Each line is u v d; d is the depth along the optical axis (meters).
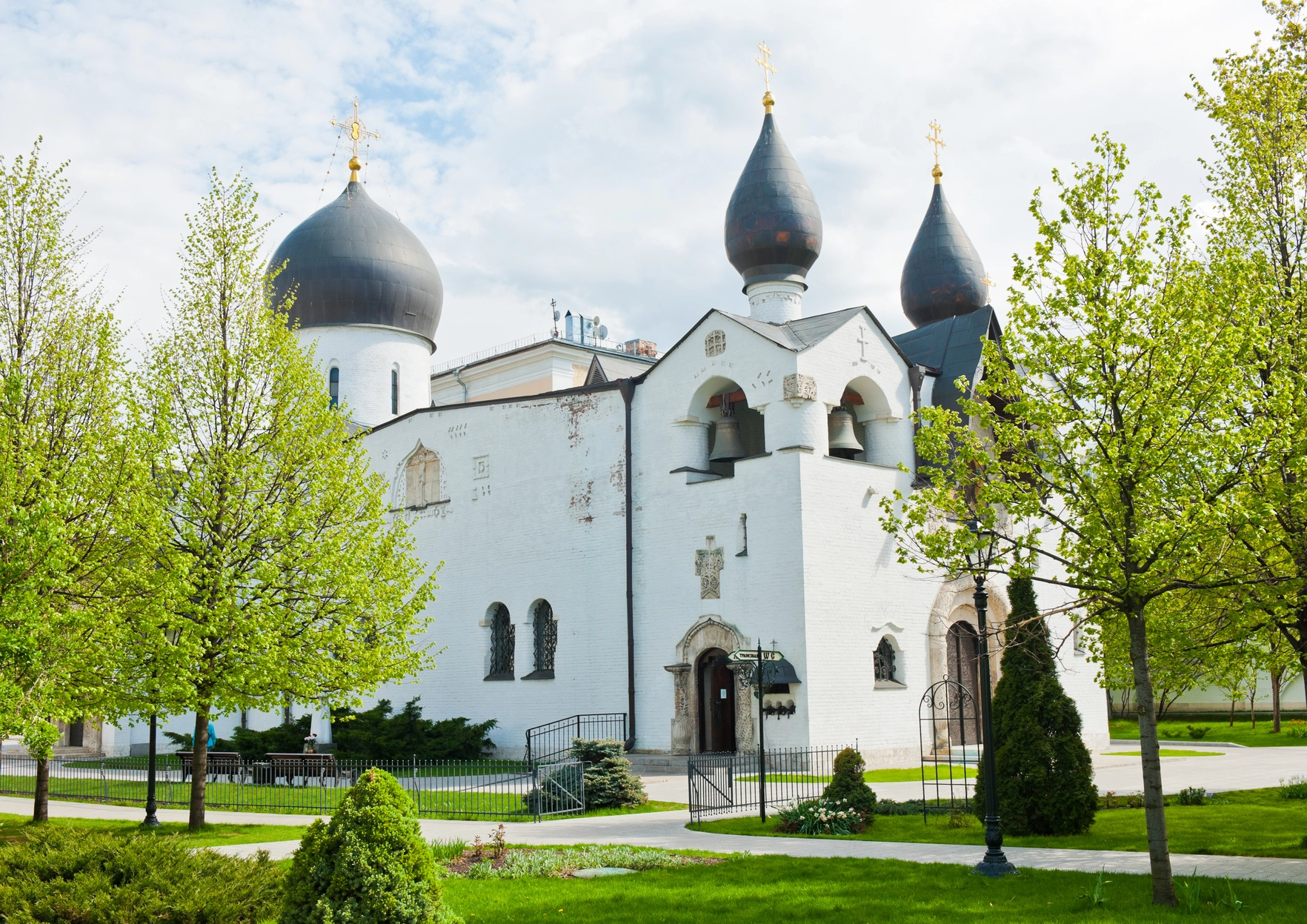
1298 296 17.58
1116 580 13.91
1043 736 18.58
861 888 14.20
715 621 31.77
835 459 31.66
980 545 15.40
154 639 18.95
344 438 22.61
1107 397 14.47
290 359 22.08
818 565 30.56
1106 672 19.30
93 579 19.77
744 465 31.89
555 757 33.66
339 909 10.55
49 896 11.62
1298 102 19.19
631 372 53.59
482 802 24.53
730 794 23.00
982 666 15.65
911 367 35.25
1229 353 14.11
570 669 35.38
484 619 38.31
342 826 10.88
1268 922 11.88
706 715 32.78
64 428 19.56
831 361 32.38
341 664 21.23
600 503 35.53
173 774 34.09
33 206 20.00
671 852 17.33
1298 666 18.95
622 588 34.44
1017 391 15.40
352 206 48.22
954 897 13.57
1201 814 20.73
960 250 42.84
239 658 20.11
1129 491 14.10
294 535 21.45
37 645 16.81
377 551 22.44
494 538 38.38
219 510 20.73
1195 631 17.83
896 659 32.50
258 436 21.69
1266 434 14.36
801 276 39.34
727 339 32.97
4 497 16.86
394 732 36.09
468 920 12.84
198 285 21.98
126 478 19.45
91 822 23.62
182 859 12.70
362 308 46.84
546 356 50.84
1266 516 14.06
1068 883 14.23
